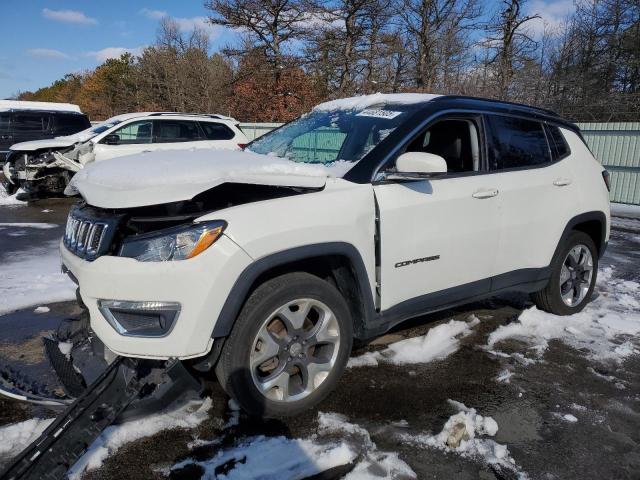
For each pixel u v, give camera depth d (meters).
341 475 2.47
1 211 9.90
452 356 3.77
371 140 3.42
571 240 4.45
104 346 2.89
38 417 2.87
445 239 3.43
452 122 3.88
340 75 26.14
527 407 3.14
